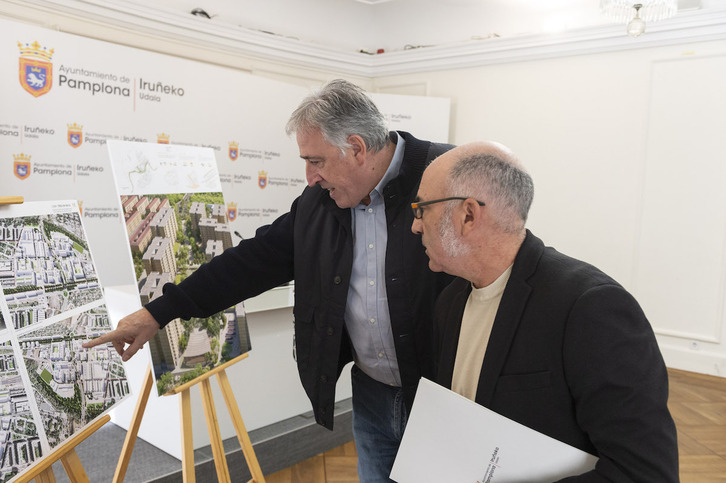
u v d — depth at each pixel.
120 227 4.11
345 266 1.51
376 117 1.40
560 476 0.91
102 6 4.20
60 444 1.31
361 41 6.29
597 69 4.85
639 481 0.81
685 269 4.51
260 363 2.84
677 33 4.42
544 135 5.20
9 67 3.47
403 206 1.45
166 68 4.31
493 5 5.51
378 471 1.67
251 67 5.32
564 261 1.00
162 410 2.61
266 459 2.70
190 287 1.61
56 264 1.48
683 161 4.48
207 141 4.64
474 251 1.00
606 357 0.86
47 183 3.70
